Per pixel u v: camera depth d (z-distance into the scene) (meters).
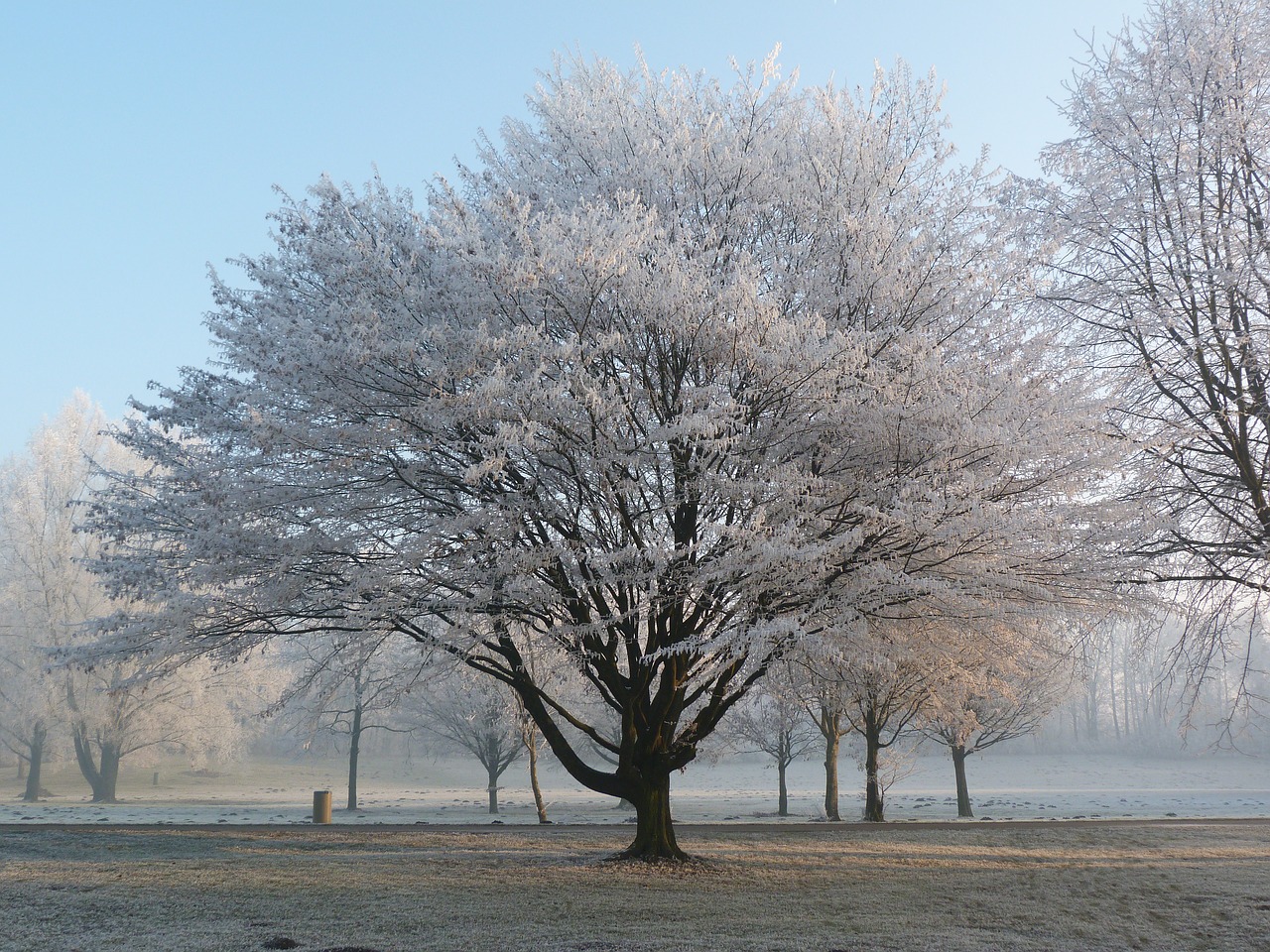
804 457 11.52
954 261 11.80
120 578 11.76
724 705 13.37
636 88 13.16
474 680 15.83
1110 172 12.70
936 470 10.59
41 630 36.81
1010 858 15.56
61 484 38.12
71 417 39.50
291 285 12.30
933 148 12.47
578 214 11.35
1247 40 12.12
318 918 9.81
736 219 12.29
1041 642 12.55
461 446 11.51
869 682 15.73
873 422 10.45
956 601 10.74
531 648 13.32
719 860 14.45
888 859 15.09
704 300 10.64
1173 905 11.38
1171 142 12.52
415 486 11.71
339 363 10.56
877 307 11.60
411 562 10.87
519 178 13.18
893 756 25.95
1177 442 12.25
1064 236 12.90
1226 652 13.29
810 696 16.12
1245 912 10.95
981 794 47.84
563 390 9.88
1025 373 11.30
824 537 11.23
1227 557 12.09
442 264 10.65
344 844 15.98
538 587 10.84
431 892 11.32
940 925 10.01
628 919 9.94
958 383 10.52
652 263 11.41
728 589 11.34
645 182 12.35
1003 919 10.42
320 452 11.08
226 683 37.94
